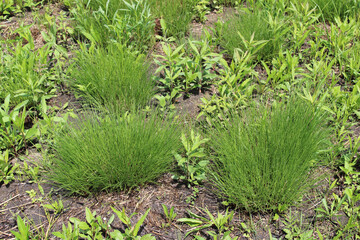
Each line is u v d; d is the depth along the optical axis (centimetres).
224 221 126
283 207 130
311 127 142
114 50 182
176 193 139
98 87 168
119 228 129
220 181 136
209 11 229
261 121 143
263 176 131
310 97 148
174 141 145
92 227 120
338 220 127
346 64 184
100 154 136
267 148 138
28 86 165
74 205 135
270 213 133
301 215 127
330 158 146
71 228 120
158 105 172
